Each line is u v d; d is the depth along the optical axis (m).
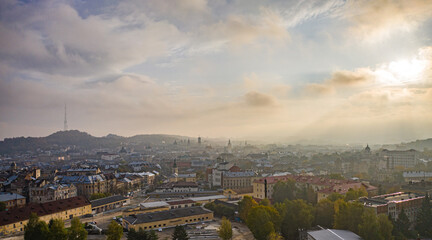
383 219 191.50
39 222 186.62
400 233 199.88
